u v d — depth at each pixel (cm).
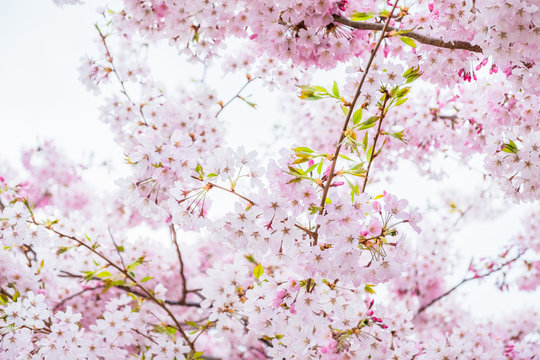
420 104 407
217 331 343
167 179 260
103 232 448
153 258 473
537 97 308
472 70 294
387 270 230
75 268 455
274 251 247
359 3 290
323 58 292
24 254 424
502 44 243
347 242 227
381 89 254
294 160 242
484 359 351
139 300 359
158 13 319
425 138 421
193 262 553
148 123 381
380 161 457
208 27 318
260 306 260
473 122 369
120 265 452
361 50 298
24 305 303
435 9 271
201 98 394
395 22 287
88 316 461
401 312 341
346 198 227
